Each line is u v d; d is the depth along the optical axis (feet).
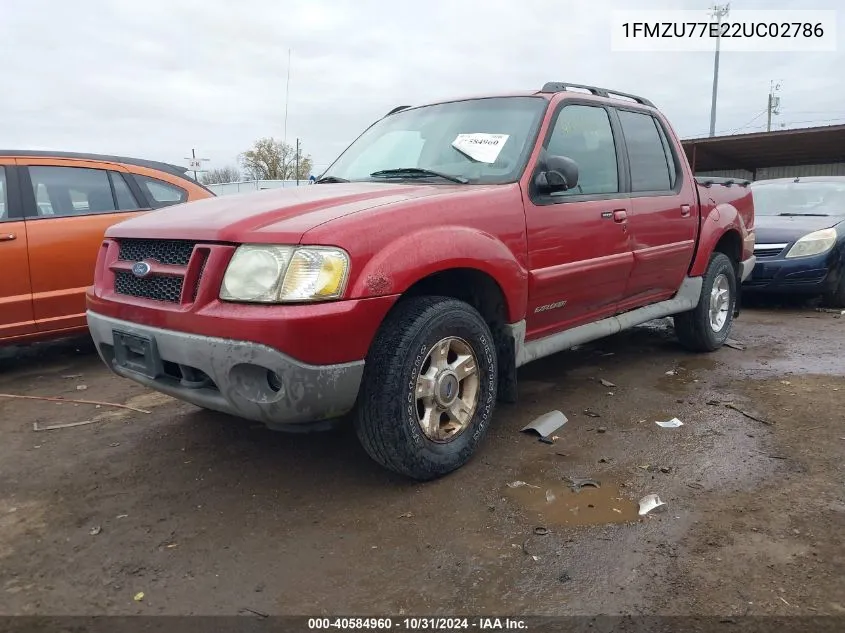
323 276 8.46
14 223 16.44
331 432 12.39
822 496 9.56
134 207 18.83
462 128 12.98
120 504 9.79
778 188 30.01
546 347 12.43
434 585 7.67
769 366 16.66
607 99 14.47
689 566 7.89
